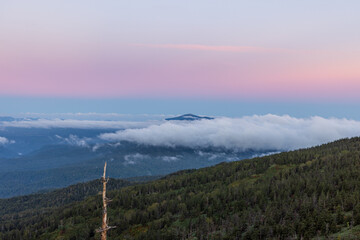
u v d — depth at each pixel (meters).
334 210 110.56
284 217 118.31
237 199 167.25
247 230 123.69
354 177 138.75
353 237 83.88
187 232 146.62
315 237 94.31
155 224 166.50
